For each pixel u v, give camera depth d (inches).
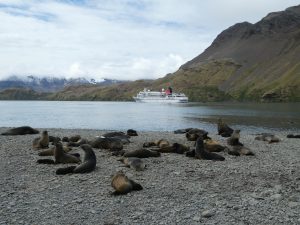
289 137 1499.8
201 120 3152.1
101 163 796.6
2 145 1032.8
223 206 512.1
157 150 948.6
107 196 554.3
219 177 685.3
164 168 754.8
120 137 1128.8
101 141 987.3
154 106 7288.4
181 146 948.6
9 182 629.3
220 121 1438.2
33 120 3255.4
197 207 507.5
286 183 650.2
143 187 605.6
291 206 514.0
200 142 871.7
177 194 569.9
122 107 6894.7
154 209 496.7
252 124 2721.5
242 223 448.1
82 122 3004.4
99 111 5098.4
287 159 896.9
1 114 4264.3
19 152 923.4
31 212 478.9
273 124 2714.1
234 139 1083.3
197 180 661.3
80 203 520.4
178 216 470.3
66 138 1132.5
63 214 473.4
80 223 443.2
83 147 740.0
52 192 573.0
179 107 6530.5
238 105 7283.5
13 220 447.5
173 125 2659.9
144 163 759.7
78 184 621.0
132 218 461.1
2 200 527.2
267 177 693.3
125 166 765.3
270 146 1129.4
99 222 447.5
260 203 527.2
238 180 663.8
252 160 871.1
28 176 674.2
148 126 2588.6
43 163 791.1
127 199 540.4
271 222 452.1
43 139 973.8
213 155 863.7
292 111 4613.7
